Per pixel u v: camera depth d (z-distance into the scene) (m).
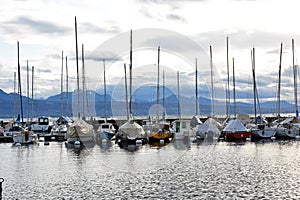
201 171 31.44
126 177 29.11
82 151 44.81
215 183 27.05
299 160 37.34
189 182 27.34
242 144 51.28
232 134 55.19
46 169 33.50
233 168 32.84
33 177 29.94
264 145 50.31
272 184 26.70
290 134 58.47
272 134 57.59
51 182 27.92
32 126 66.81
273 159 38.03
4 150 47.88
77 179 28.70
